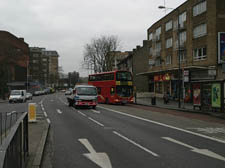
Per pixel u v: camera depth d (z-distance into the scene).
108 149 8.19
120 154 7.54
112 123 14.59
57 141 9.47
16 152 4.02
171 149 8.20
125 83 31.47
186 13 36.91
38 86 84.88
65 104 33.12
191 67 30.88
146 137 10.29
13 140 3.60
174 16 40.94
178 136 10.59
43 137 9.41
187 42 36.66
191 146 8.66
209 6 31.42
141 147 8.47
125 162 6.68
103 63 60.69
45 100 45.53
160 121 15.78
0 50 51.53
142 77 62.06
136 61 62.16
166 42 44.25
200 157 7.20
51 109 24.64
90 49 61.03
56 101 41.72
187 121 16.03
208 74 29.50
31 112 13.77
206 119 17.34
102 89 34.19
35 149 7.55
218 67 29.66
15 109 24.00
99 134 10.95
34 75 114.81
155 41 49.31
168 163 6.58
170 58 42.66
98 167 6.27
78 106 25.27
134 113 20.89
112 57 61.72
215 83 20.92
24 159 5.57
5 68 52.19
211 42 31.11
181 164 6.48
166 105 30.34
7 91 56.31
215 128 13.09
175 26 40.59
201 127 13.41
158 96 47.84
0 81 50.72
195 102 23.55
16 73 77.25
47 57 136.38
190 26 35.81
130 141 9.46
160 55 46.88
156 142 9.30
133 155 7.42
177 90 39.62
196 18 34.28
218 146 8.70
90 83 37.25
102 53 60.72
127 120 16.08
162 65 45.91
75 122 14.99
